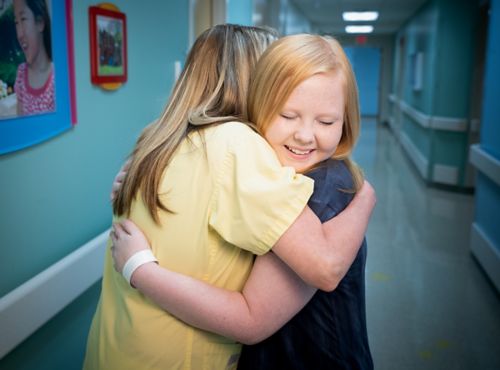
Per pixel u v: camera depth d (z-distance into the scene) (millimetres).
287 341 863
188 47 2686
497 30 3135
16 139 1214
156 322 794
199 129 795
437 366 2154
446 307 2715
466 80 5324
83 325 1698
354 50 15914
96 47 1651
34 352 1392
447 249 3629
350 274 848
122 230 815
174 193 769
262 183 697
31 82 1270
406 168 7043
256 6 5094
